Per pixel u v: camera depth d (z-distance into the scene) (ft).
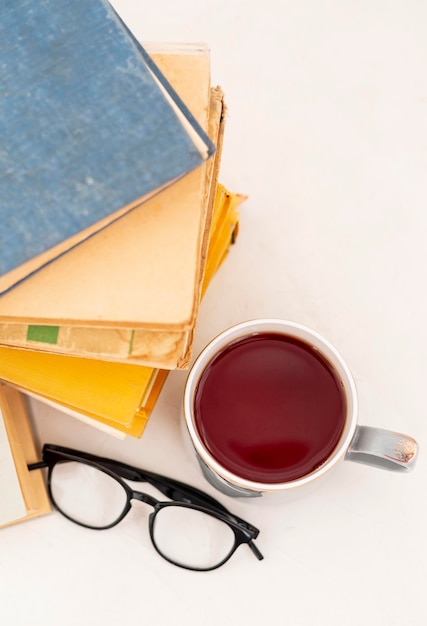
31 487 2.06
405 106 2.26
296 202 2.21
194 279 1.64
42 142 1.60
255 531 2.03
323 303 2.16
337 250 2.19
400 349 2.14
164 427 2.13
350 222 2.20
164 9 2.32
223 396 1.93
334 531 2.07
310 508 2.08
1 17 1.64
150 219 1.65
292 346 1.94
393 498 2.08
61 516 2.10
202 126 1.70
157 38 2.31
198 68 1.73
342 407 1.90
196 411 1.92
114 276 1.63
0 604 2.07
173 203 1.65
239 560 2.07
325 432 1.90
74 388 1.87
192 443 1.87
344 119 2.26
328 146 2.24
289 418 1.91
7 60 1.63
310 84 2.28
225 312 2.17
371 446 1.84
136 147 1.59
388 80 2.27
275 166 2.24
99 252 1.64
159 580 2.08
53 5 1.65
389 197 2.21
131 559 2.09
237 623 2.06
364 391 2.12
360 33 2.30
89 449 2.13
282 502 1.92
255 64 2.29
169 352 1.69
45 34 1.64
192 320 1.63
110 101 1.61
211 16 2.32
